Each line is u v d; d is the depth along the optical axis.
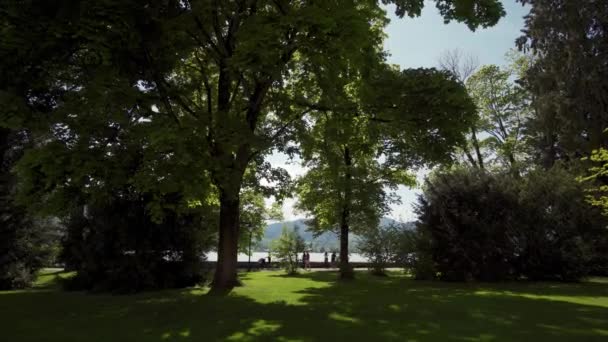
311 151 21.73
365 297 14.46
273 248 31.55
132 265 16.50
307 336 8.28
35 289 19.36
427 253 23.31
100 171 12.16
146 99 11.89
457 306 12.30
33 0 9.72
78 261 18.08
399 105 15.96
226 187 12.41
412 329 8.95
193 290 17.00
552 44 28.05
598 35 26.42
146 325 9.55
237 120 12.87
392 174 27.44
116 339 8.13
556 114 28.19
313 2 13.79
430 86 15.46
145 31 10.73
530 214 22.48
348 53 13.03
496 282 21.80
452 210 22.69
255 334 8.48
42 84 10.90
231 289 15.49
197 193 12.12
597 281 22.45
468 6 14.41
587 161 24.88
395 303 12.87
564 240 22.16
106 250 16.67
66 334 8.62
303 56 14.45
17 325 9.66
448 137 16.25
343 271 24.22
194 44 13.41
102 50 10.23
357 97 17.77
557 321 9.95
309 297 14.23
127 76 11.52
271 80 13.18
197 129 12.01
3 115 10.63
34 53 10.09
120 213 16.75
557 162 27.11
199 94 18.45
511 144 36.75
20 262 19.47
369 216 26.27
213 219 21.23
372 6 16.25
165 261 17.80
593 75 25.53
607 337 8.24
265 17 12.61
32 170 12.48
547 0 28.27
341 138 17.94
